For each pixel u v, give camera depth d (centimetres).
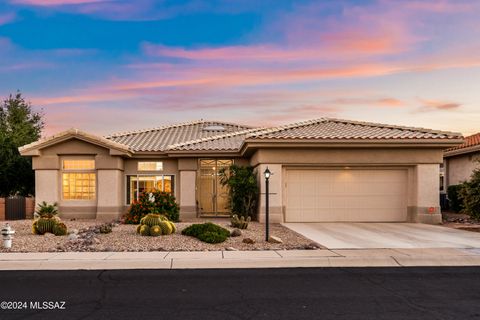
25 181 2564
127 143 2325
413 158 1873
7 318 624
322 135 1875
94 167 2108
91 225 1750
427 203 1867
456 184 2612
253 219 1983
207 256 1049
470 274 911
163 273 916
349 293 758
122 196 2178
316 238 1364
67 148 2080
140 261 998
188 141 2241
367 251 1110
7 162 2458
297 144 1822
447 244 1235
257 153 1897
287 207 1895
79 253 1090
